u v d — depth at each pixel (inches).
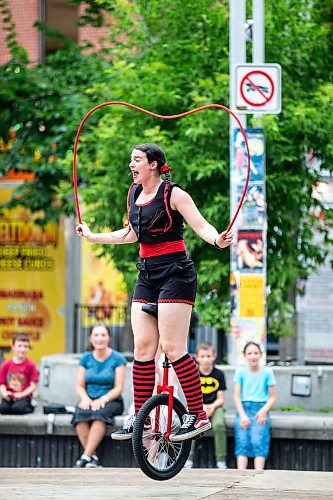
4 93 1127.0
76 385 853.2
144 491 442.0
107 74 962.7
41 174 1138.0
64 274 1338.6
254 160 784.9
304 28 909.2
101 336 798.5
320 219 979.3
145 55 933.2
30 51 1392.7
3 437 811.4
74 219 1245.7
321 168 930.7
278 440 772.6
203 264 875.4
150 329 435.8
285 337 949.8
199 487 457.7
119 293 1300.4
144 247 431.5
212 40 912.3
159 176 433.4
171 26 933.8
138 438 426.6
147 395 439.8
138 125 901.8
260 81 749.9
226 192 897.5
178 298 426.3
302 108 864.9
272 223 921.5
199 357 778.8
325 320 1107.3
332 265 971.9
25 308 1355.8
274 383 764.6
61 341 1342.3
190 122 864.9
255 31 799.7
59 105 1124.5
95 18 1182.3
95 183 953.5
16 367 829.8
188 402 439.5
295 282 956.6
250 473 536.7
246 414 761.6
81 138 944.3
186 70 913.5
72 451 801.6
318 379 848.9
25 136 1160.2
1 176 1301.7
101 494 430.6
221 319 885.8
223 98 869.2
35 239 1350.9
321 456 767.1
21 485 474.0
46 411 812.6
